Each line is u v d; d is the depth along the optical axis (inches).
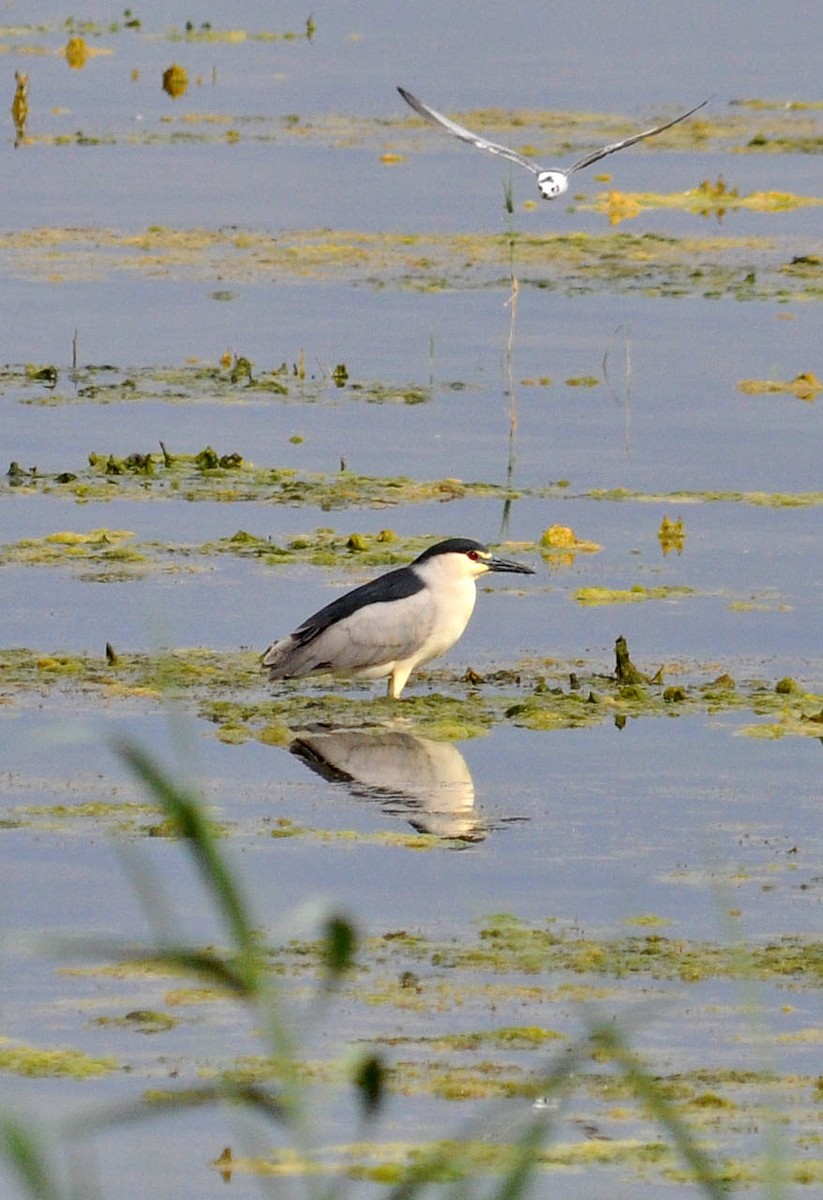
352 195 1593.3
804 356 1128.8
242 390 1051.3
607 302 1255.5
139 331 1167.6
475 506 864.3
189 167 1684.3
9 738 599.2
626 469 924.6
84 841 529.7
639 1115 401.7
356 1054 256.2
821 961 466.3
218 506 855.7
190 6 2723.9
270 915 487.8
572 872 516.4
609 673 673.0
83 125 1871.3
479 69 2233.0
